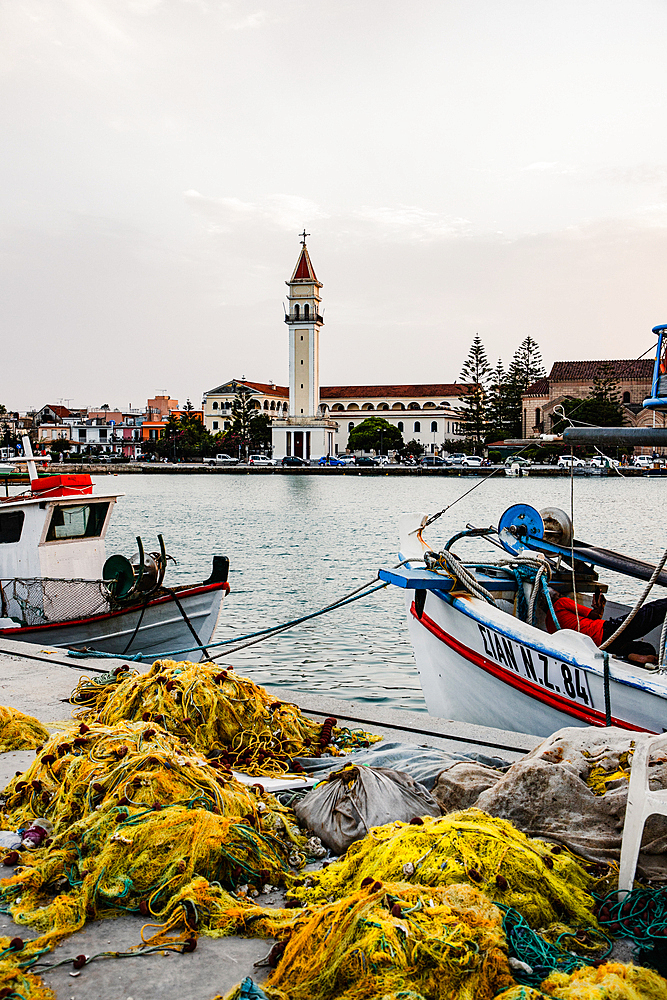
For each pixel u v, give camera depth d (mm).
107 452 147500
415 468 105375
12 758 5359
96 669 8117
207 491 73438
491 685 7887
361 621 17078
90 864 3488
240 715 5469
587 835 3760
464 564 9148
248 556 28219
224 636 15641
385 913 2824
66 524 12000
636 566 7805
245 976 2939
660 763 4012
